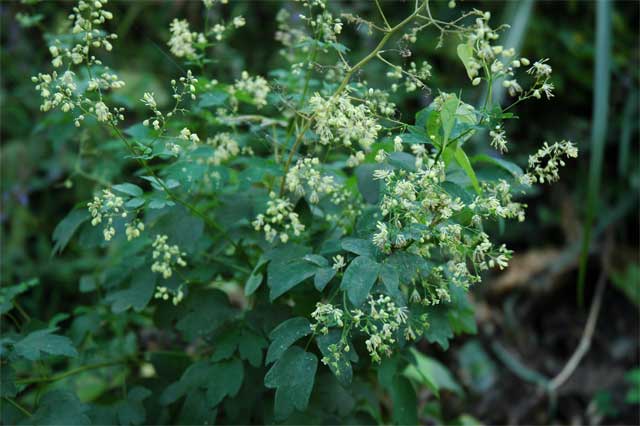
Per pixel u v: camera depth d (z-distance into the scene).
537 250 1.46
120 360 0.86
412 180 0.67
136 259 0.83
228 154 0.79
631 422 1.24
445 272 0.74
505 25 0.68
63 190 1.42
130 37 1.62
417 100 1.52
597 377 1.30
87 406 0.74
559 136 1.51
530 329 1.38
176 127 0.86
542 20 1.52
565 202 1.47
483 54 0.67
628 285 1.38
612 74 1.49
